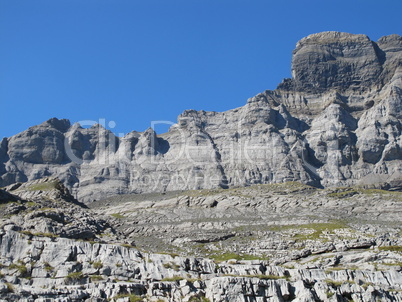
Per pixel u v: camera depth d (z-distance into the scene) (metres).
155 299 146.88
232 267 172.00
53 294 139.25
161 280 158.75
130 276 162.62
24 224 197.38
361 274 175.88
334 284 163.25
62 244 168.38
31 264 161.62
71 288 145.88
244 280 152.50
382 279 176.00
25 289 139.12
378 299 162.75
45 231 192.62
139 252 171.75
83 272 162.00
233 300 148.62
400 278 177.75
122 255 168.75
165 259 170.00
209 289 151.12
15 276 154.88
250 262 189.50
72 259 166.00
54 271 160.75
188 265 169.00
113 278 160.62
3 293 134.25
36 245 166.25
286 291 155.00
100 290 145.25
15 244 166.25
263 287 153.75
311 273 171.62
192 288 151.50
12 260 162.25
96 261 165.75
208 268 169.38
